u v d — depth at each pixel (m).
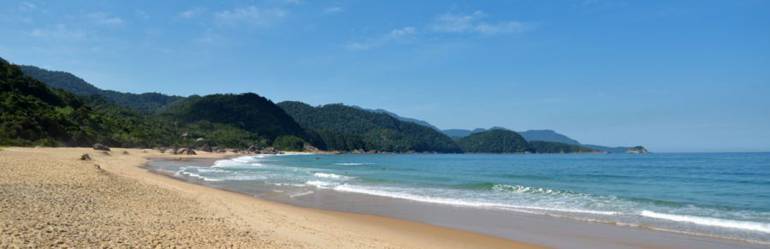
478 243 11.84
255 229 11.30
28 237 7.41
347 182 30.08
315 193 22.98
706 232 13.12
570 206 18.58
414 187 26.64
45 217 9.41
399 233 13.00
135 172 30.70
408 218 15.61
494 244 11.73
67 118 75.06
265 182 28.97
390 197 21.44
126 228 9.31
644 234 12.92
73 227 8.73
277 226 12.39
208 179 30.55
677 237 12.49
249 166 50.69
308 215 15.56
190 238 9.02
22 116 62.03
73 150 54.16
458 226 14.20
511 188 25.69
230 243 9.02
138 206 12.95
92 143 73.38
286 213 15.54
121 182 19.39
